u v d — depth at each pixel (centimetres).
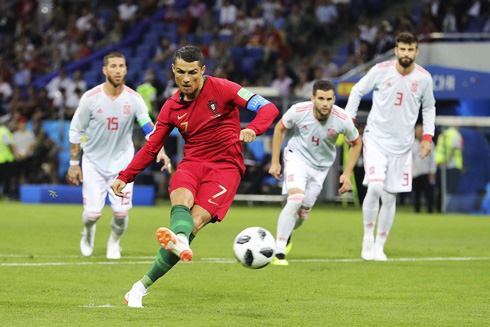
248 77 6912
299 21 7006
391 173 2642
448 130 5331
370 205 2597
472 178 5300
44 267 2309
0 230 3609
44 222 4094
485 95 5053
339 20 7169
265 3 7300
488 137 5319
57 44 8325
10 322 1445
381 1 7194
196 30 7669
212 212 1599
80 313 1550
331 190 5888
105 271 2233
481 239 3441
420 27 6212
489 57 5266
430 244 3209
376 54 6272
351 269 2355
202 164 1639
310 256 2727
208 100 1616
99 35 8081
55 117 6544
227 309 1638
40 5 9069
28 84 7894
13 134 6194
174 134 5975
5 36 8819
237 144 1653
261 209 5412
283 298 1803
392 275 2222
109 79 2483
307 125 2470
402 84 2605
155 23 7962
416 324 1486
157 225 3966
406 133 2631
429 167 5194
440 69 5134
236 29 7231
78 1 8656
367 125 2673
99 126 2492
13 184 6219
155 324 1441
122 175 1622
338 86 5369
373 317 1557
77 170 2538
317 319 1527
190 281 2070
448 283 2067
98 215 2541
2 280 2034
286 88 6406
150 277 1628
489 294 1883
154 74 6612
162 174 6300
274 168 2533
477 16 6316
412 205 6203
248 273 2239
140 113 2523
